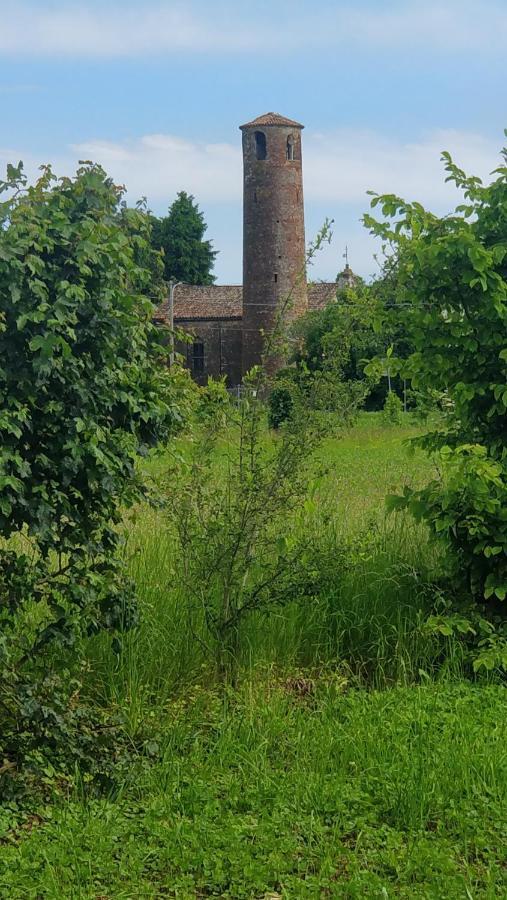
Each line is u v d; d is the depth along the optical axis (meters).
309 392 8.76
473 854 5.76
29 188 6.46
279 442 8.62
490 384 8.90
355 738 7.12
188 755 7.04
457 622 8.64
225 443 8.91
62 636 6.79
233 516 8.49
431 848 5.69
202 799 6.30
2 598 6.71
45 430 6.53
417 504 8.99
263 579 8.73
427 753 6.87
